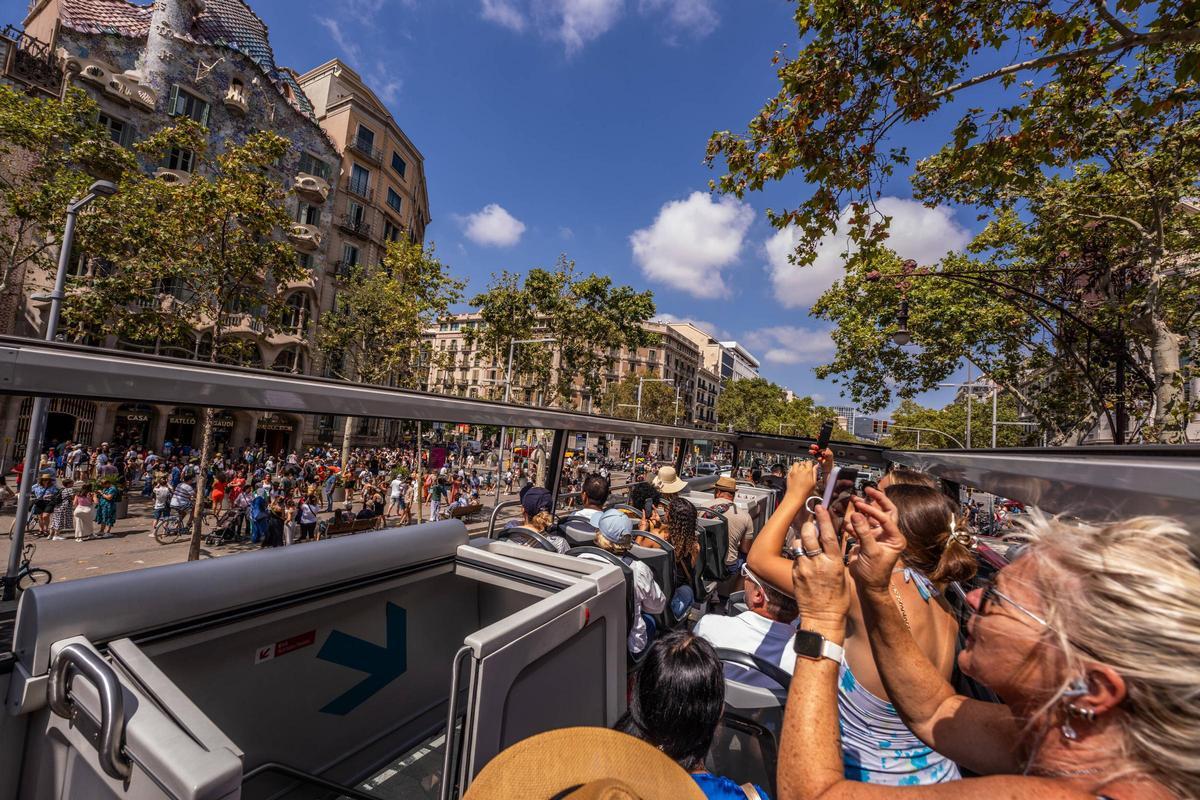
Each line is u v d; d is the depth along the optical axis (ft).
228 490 47.42
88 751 4.00
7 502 42.50
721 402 253.85
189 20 88.12
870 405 63.93
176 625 5.40
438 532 8.50
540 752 3.43
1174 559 2.25
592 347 96.84
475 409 11.80
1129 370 37.58
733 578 16.61
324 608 7.13
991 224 43.98
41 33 83.82
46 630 4.39
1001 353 51.03
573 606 6.53
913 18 15.31
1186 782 1.97
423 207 153.99
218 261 44.73
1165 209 27.71
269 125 94.12
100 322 50.14
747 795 4.05
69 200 50.65
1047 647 2.36
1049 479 5.17
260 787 6.43
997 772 3.37
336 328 86.38
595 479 14.62
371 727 7.82
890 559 3.72
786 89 17.24
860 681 4.95
